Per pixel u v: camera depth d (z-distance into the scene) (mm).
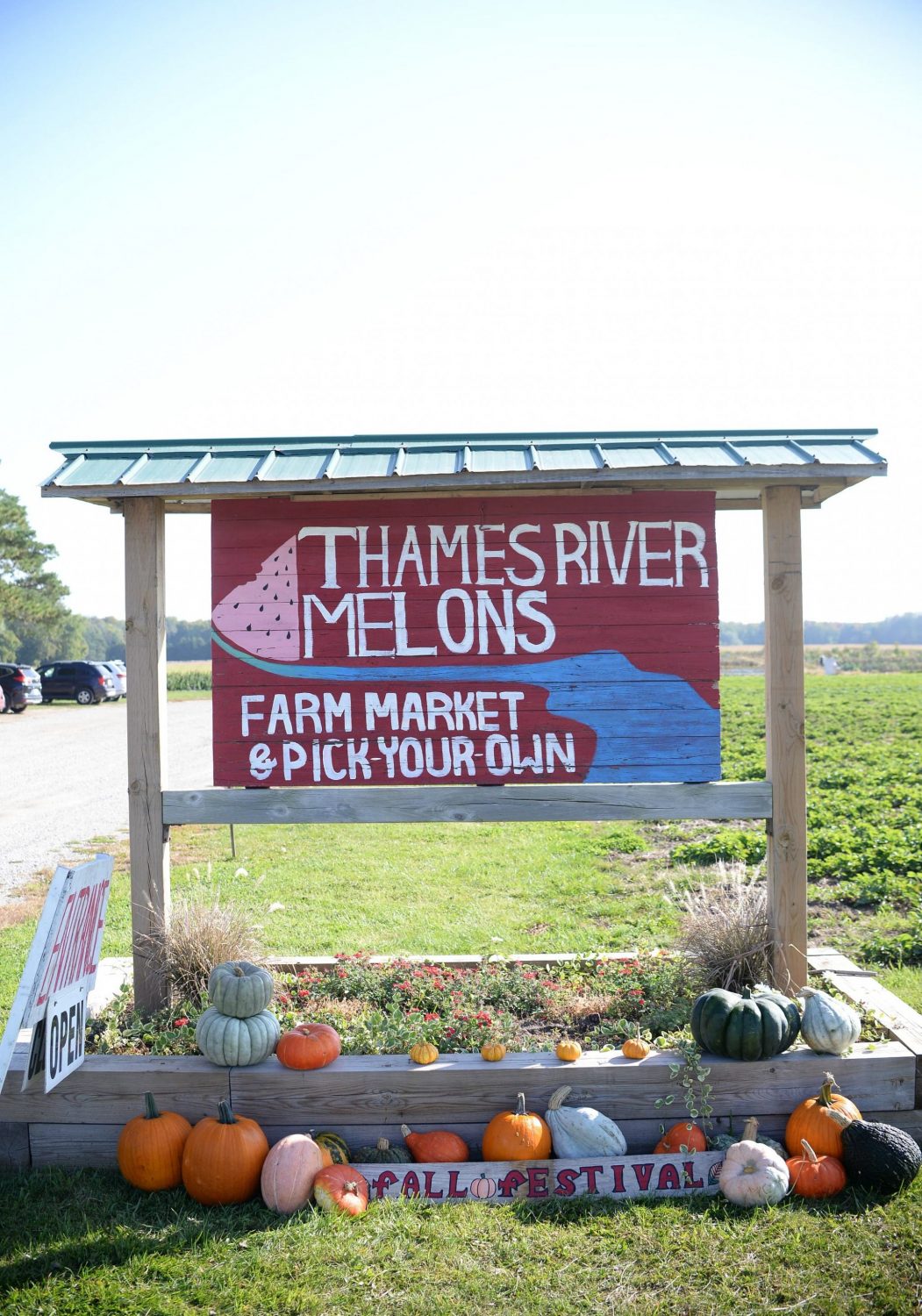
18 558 47719
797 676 5293
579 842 11664
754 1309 3381
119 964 6195
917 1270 3572
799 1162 4125
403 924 8070
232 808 5305
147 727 5297
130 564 5266
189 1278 3559
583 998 5496
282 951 7320
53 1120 4445
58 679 37062
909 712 33062
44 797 16000
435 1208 3982
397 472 4848
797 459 4965
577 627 5375
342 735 5379
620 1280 3533
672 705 5375
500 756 5367
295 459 5211
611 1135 4254
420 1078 4430
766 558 5316
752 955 5320
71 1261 3689
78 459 5262
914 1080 4535
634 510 5375
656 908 8492
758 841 10641
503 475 4812
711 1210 3941
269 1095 4426
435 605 5375
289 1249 3705
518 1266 3617
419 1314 3361
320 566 5387
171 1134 4207
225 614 5402
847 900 8680
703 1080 4434
